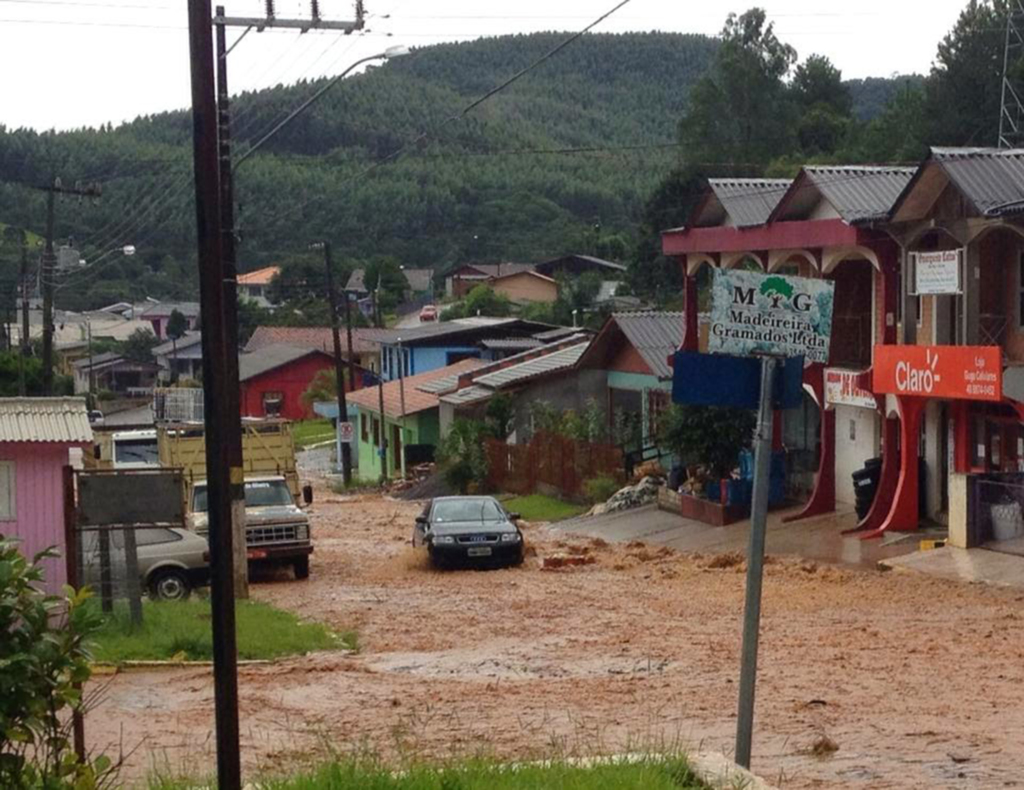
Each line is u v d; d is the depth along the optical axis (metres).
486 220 107.38
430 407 58.97
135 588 18.70
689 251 37.50
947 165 26.33
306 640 18.92
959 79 64.06
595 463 42.12
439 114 117.06
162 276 110.50
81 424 19.92
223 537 8.70
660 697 14.28
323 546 35.25
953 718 12.69
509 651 18.06
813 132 72.38
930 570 24.31
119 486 16.45
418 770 8.87
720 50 73.69
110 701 14.88
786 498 35.19
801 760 11.12
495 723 13.05
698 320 41.91
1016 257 27.39
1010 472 26.50
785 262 35.31
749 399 9.03
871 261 30.42
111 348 104.75
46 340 48.91
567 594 24.20
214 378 8.83
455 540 29.05
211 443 8.76
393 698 14.73
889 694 13.94
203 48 9.10
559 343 56.31
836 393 31.72
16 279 79.00
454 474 50.50
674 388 8.98
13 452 19.67
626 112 160.75
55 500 19.88
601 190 113.00
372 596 24.95
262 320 106.19
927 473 29.44
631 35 174.00
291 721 13.55
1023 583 22.48
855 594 22.55
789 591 23.28
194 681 16.16
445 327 73.94
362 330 89.12
